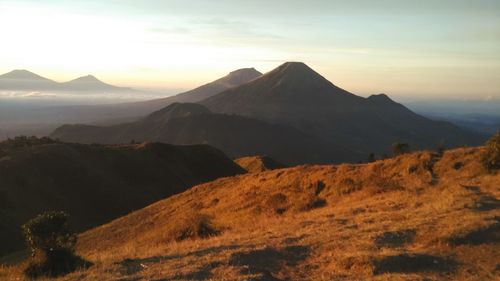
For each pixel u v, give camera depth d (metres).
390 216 14.80
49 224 12.73
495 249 10.39
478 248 10.55
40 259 12.29
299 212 23.86
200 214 29.52
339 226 14.17
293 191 28.38
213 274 9.61
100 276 9.91
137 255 12.48
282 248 11.61
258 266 10.28
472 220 12.32
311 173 30.56
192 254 11.57
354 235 12.44
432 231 11.91
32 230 12.59
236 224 24.28
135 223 35.16
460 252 10.46
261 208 27.41
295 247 11.71
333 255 10.86
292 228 14.88
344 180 26.67
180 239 22.00
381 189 22.69
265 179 33.91
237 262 10.46
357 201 21.95
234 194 33.56
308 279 9.46
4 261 27.95
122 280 9.36
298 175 31.19
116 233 33.50
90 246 32.22
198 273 9.64
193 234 22.09
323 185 27.91
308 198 26.16
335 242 11.84
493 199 15.78
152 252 12.79
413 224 12.99
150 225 33.06
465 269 9.51
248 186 34.00
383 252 10.43
